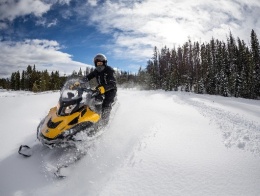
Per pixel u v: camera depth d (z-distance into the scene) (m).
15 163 5.09
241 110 12.95
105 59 6.77
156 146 5.19
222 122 7.74
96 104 5.98
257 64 53.12
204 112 9.49
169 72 45.31
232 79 45.75
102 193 3.79
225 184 3.91
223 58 52.69
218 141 5.71
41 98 11.73
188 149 5.14
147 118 7.28
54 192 4.24
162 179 4.07
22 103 10.20
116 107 8.29
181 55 49.31
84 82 6.20
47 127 5.06
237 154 4.99
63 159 5.11
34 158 5.25
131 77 69.62
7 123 7.28
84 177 4.54
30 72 81.62
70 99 5.44
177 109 9.45
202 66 46.56
